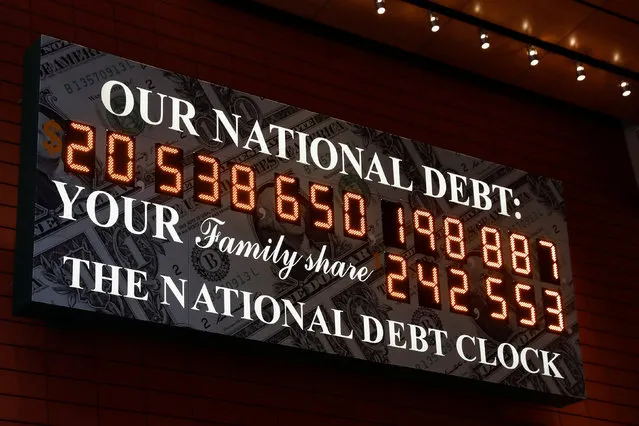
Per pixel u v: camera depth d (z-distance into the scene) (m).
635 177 18.78
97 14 14.87
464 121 17.41
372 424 14.43
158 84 14.10
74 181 13.05
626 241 18.06
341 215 14.73
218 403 13.54
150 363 13.34
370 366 14.33
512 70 17.89
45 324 12.92
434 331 14.79
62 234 12.77
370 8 16.44
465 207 15.81
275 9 16.41
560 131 18.41
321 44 16.62
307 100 16.05
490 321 15.27
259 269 13.88
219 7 15.95
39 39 13.45
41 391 12.59
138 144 13.65
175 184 13.71
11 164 13.50
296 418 13.96
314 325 13.98
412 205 15.37
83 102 13.45
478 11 16.77
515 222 16.16
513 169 16.53
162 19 15.37
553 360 15.55
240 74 15.66
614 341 17.02
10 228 13.19
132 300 12.95
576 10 16.77
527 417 15.66
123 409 12.95
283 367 14.16
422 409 14.90
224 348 13.73
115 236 13.09
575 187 18.03
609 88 18.33
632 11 16.77
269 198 14.30
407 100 17.00
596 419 16.23
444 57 17.53
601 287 17.38
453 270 15.27
